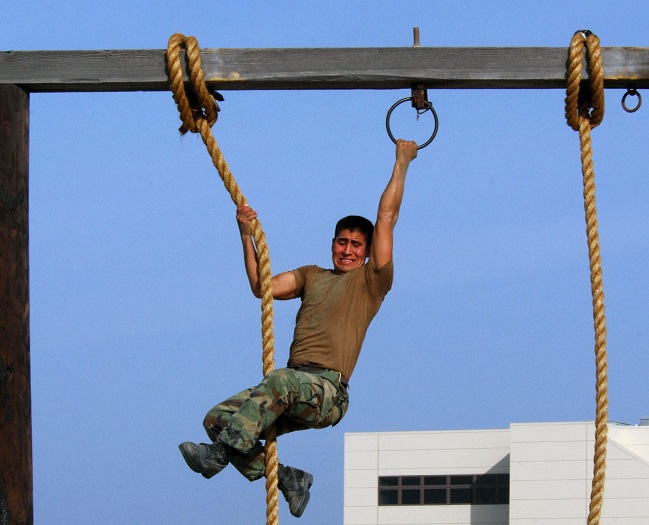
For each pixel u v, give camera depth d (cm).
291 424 1347
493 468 5950
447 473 6009
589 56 1424
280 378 1301
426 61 1434
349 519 6059
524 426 5744
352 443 6119
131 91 1475
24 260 1413
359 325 1367
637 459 5581
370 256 1372
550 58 1436
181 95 1432
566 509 5647
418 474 6025
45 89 1462
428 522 5972
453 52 1436
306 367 1352
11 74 1441
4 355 1390
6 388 1384
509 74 1434
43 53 1445
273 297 1409
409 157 1404
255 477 1348
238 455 1341
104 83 1445
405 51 1434
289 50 1439
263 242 1393
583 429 5675
